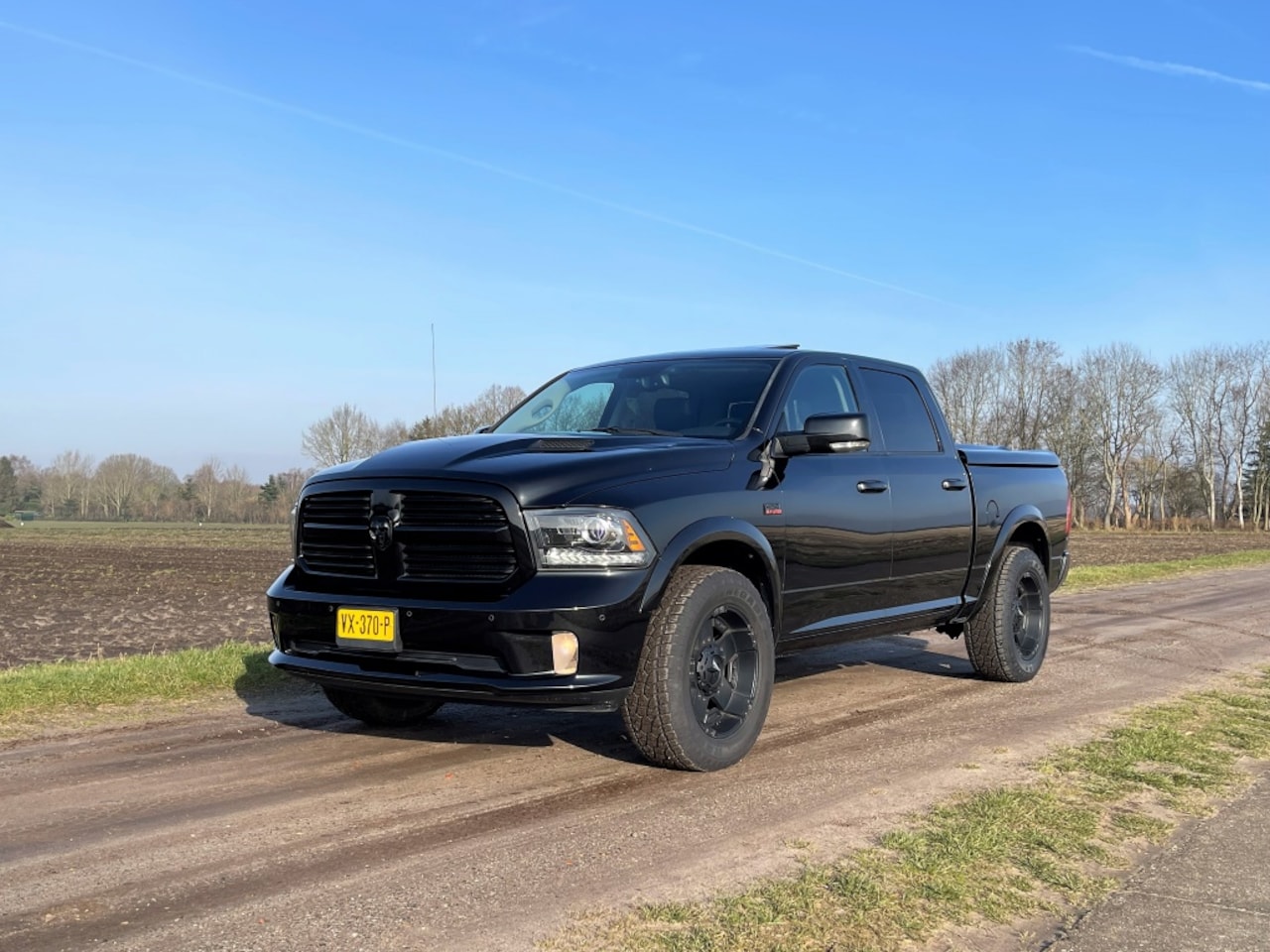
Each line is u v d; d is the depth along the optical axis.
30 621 13.02
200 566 28.39
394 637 4.04
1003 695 6.19
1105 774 4.27
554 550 3.93
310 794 3.95
